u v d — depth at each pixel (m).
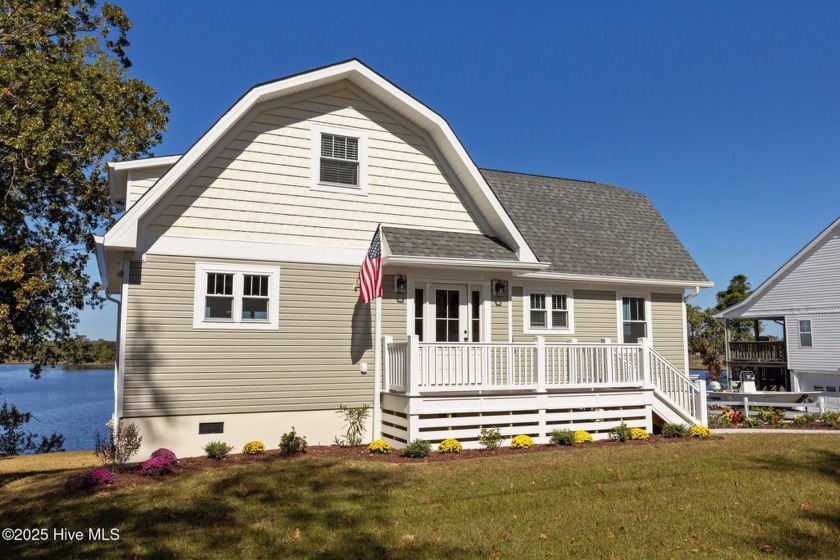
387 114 13.54
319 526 7.11
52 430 24.86
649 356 14.20
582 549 6.39
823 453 11.40
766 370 35.94
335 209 12.84
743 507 7.88
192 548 6.42
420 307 13.55
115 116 18.86
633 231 19.05
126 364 10.89
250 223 12.05
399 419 12.03
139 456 10.84
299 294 12.36
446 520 7.34
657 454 11.20
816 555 6.21
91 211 21.83
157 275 11.25
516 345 12.77
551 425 12.93
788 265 32.88
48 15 18.70
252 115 12.22
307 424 12.23
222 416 11.54
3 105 16.75
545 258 16.05
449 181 14.14
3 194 18.91
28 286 16.88
